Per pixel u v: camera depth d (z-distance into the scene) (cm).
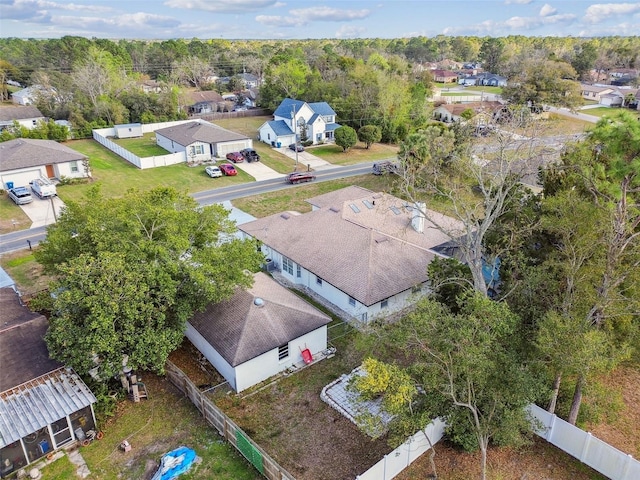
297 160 6650
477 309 1644
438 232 3534
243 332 2403
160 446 2020
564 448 1981
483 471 1666
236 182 5762
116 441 2047
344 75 9438
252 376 2389
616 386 2356
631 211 2033
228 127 8750
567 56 15888
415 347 1725
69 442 2023
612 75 15012
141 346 2045
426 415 1689
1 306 2581
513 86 9025
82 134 7844
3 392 1991
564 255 2081
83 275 1997
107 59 10175
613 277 1853
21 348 2209
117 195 5222
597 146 2202
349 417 2169
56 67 13600
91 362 2033
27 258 3772
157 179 5803
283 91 9706
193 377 2481
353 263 3072
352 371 2464
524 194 2691
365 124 8144
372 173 6162
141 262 2230
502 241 2466
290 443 2044
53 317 2336
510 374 1659
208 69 13562
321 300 3206
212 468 1897
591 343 1573
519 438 1767
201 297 2377
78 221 2595
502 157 2314
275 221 3822
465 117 6700
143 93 8962
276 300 2652
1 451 1830
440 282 2427
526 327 1906
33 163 5347
